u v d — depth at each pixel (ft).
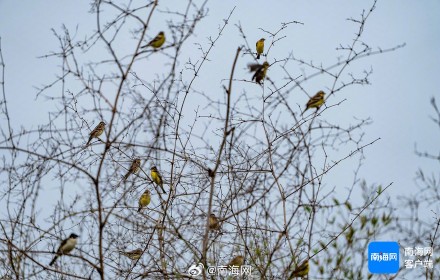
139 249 34.37
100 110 31.24
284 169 33.73
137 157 34.86
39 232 33.12
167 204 34.14
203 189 35.50
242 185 34.24
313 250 31.19
